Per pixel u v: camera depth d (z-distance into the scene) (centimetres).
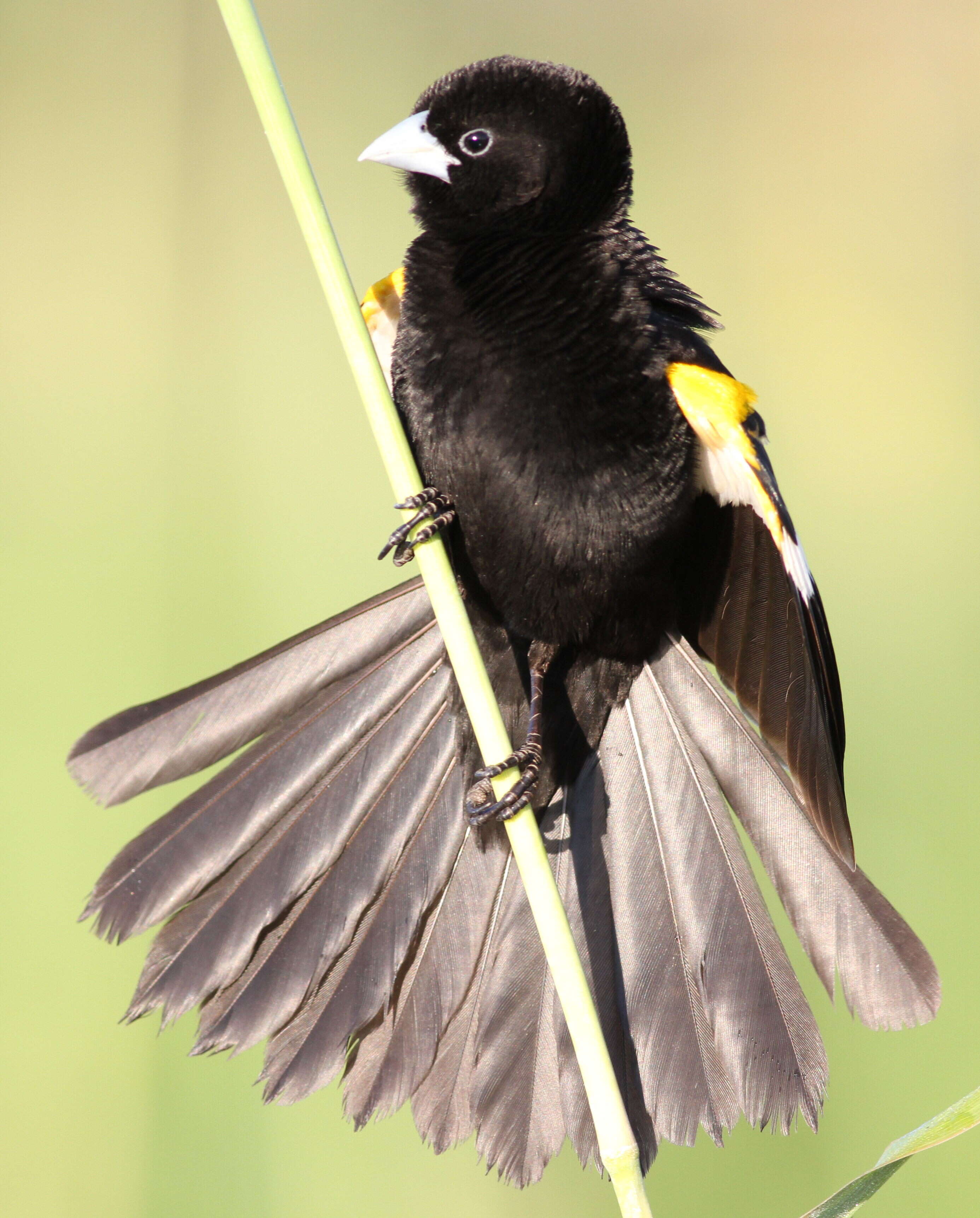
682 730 303
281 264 361
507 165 303
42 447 321
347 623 302
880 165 408
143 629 317
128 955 310
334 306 300
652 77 429
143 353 343
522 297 302
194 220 371
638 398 302
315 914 301
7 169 371
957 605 320
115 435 325
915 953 301
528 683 303
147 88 389
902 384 362
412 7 426
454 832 302
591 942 302
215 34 392
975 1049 309
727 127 418
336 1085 309
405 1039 301
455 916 302
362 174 378
